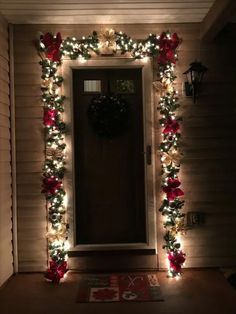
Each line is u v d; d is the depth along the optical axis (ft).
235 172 11.55
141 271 11.39
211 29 10.57
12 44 11.31
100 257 11.43
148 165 11.44
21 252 11.41
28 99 11.42
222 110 11.53
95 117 11.32
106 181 11.75
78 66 11.37
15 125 11.40
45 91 11.17
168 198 10.99
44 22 11.29
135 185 11.75
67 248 11.31
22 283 10.53
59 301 9.26
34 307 8.93
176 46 11.19
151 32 11.50
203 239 11.53
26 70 11.40
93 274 11.16
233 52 11.51
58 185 10.89
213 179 11.55
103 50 11.34
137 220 11.75
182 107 11.50
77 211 11.68
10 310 8.77
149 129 11.43
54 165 11.06
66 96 11.34
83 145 11.68
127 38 11.18
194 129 11.51
